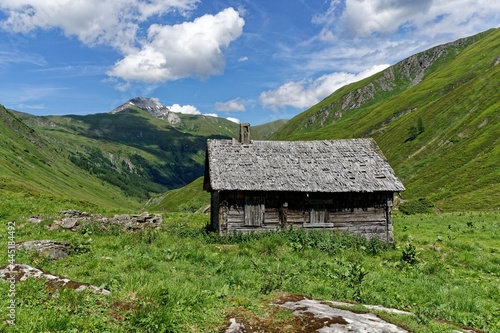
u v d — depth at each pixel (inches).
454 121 6259.8
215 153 1251.8
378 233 1196.5
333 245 965.2
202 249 853.8
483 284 689.6
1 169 4495.6
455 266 844.6
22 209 1242.6
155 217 1243.8
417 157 5812.0
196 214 1866.4
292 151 1306.6
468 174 4210.1
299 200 1185.4
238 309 371.2
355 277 624.4
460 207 3243.1
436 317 436.1
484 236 1267.2
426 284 647.8
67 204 1686.8
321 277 666.8
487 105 5964.6
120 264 629.9
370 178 1211.9
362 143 1362.0
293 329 325.7
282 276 613.6
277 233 1100.5
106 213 1662.2
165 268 631.2
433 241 1122.7
